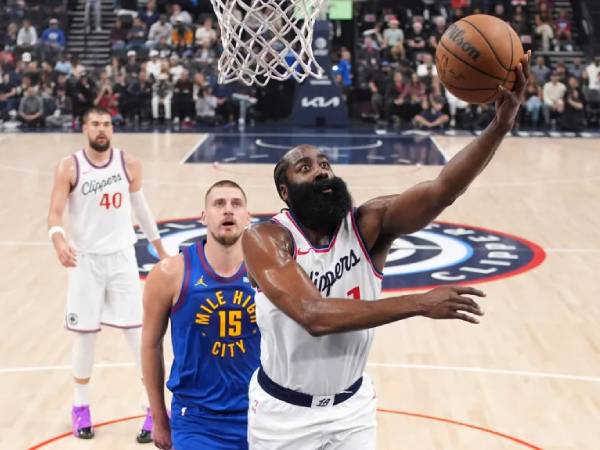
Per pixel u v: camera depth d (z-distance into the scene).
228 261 5.09
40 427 6.90
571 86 25.39
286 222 4.18
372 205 4.25
